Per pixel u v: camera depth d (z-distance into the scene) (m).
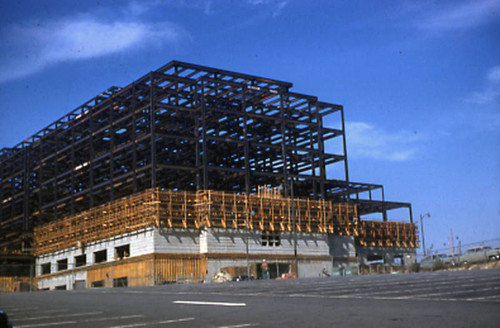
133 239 85.12
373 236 111.50
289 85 98.00
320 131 101.56
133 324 13.87
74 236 99.62
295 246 87.69
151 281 79.69
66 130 106.44
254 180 101.56
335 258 99.19
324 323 12.71
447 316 12.82
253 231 88.38
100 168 102.62
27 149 116.62
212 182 98.25
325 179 101.88
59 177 107.56
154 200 82.06
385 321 12.54
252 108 98.12
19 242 114.44
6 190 127.38
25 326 14.34
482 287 20.23
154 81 87.88
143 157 96.81
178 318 14.85
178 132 90.31
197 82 89.69
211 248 83.81
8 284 98.00
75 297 28.78
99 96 97.94
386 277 34.62
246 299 20.97
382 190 111.25
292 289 26.81
